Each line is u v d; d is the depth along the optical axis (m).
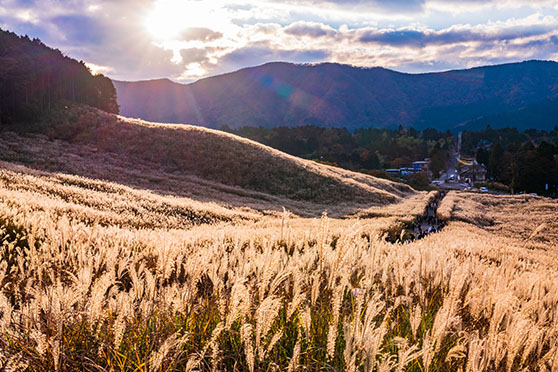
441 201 61.06
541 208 50.88
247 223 22.48
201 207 25.86
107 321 2.13
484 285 3.56
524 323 2.06
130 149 51.25
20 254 3.68
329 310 2.71
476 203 57.22
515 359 2.45
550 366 2.24
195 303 2.60
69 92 84.50
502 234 29.83
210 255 3.35
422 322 2.81
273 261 2.47
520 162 124.69
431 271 3.92
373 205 47.06
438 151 183.25
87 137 53.34
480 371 1.84
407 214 36.81
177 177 45.16
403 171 172.50
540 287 3.98
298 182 51.56
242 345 2.19
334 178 55.16
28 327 2.04
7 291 3.11
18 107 58.69
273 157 56.84
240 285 2.04
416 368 2.17
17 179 20.31
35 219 6.38
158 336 2.12
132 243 6.19
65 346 1.98
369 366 1.65
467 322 3.02
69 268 3.74
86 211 13.66
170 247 2.93
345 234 2.79
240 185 48.41
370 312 1.90
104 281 2.16
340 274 2.88
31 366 1.82
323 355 2.17
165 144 53.84
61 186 21.83
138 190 30.94
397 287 3.56
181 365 1.96
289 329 2.41
